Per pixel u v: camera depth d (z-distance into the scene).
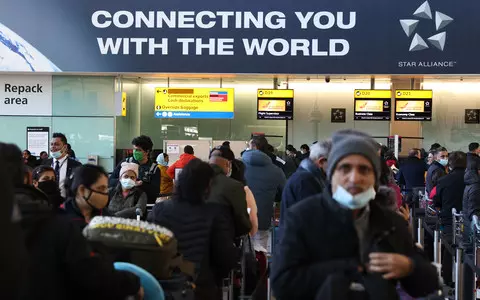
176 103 17.61
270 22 16.55
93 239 3.31
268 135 18.11
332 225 2.65
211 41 16.62
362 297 2.46
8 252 1.69
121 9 16.70
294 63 16.50
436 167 10.30
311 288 2.57
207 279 4.14
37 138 17.44
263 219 7.48
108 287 2.69
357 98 17.03
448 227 8.70
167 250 3.39
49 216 2.57
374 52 16.33
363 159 2.66
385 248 2.72
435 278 2.65
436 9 16.17
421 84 17.66
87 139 17.52
